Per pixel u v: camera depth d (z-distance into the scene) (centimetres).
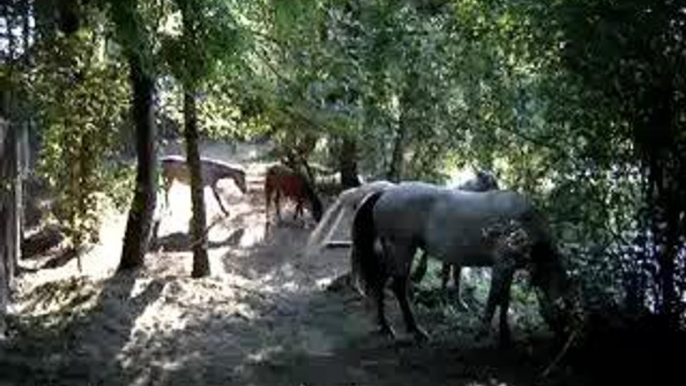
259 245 1423
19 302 1095
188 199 1761
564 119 827
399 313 1062
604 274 843
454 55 1012
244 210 1669
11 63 998
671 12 729
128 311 1028
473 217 916
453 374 842
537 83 879
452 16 1005
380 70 1098
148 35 1002
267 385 826
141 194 1203
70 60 1043
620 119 798
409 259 970
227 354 913
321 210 1512
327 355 914
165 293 1097
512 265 884
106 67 1095
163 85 1202
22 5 974
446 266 1084
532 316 1023
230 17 1027
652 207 804
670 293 812
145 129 1185
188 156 1207
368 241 990
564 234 874
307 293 1169
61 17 1054
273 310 1082
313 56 1169
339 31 1164
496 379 824
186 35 1009
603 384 800
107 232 1417
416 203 955
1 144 1037
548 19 795
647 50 748
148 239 1243
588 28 759
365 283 994
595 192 836
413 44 1044
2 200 1050
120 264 1229
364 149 1446
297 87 1177
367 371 860
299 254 1374
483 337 923
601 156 825
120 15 958
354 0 1143
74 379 819
